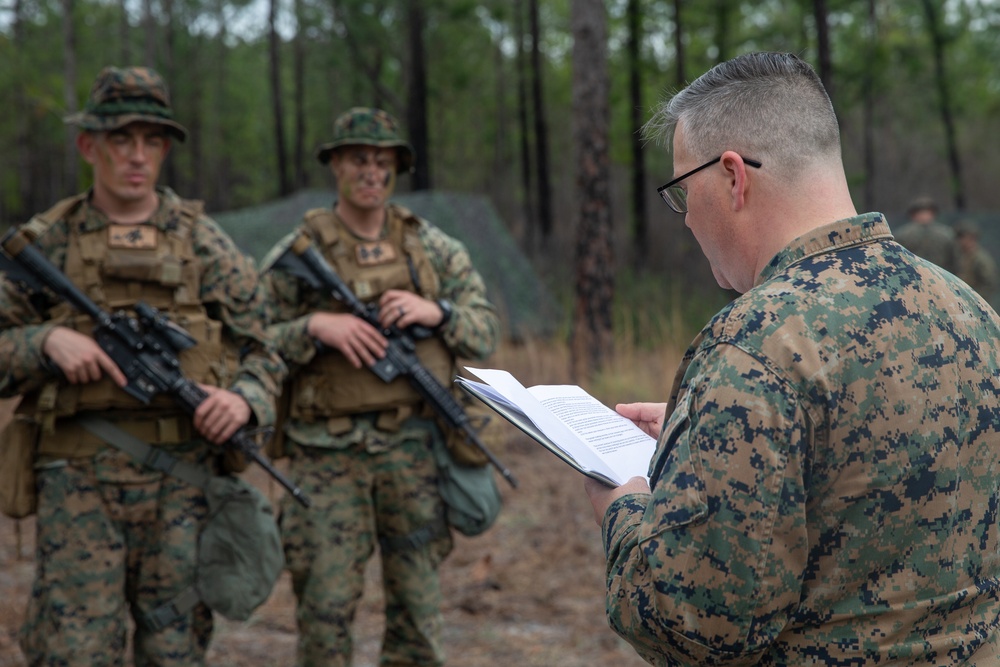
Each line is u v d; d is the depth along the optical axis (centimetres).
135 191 277
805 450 117
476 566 458
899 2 2155
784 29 1989
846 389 117
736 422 116
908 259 129
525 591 434
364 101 2991
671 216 1588
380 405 316
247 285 295
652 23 1922
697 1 1892
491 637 384
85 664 261
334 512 316
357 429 317
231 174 4141
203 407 273
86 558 265
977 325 131
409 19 2031
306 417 318
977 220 1405
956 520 123
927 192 2703
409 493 322
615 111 2080
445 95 3183
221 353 290
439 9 2058
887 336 120
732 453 116
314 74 3316
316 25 2433
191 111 3000
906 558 121
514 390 155
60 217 276
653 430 175
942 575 122
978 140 2850
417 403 325
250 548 281
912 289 125
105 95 273
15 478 270
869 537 119
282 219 1116
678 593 117
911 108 2834
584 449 145
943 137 2845
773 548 115
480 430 332
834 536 119
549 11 2641
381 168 327
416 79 2006
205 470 284
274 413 295
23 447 271
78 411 269
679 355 870
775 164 129
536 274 1212
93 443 269
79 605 264
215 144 3534
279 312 332
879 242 129
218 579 278
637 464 150
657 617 120
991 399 127
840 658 120
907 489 119
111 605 267
